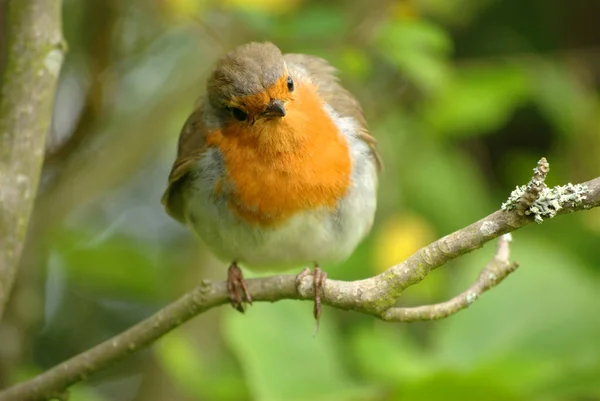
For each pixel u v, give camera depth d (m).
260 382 8.93
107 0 10.49
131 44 12.11
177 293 12.39
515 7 13.51
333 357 9.40
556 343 9.59
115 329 13.46
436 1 11.61
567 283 9.91
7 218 7.21
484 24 13.55
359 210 8.72
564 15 13.55
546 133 14.01
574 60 13.45
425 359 9.58
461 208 12.18
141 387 11.97
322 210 8.42
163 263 13.17
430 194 12.12
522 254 10.13
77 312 13.27
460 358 9.39
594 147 12.68
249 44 8.47
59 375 7.55
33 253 11.17
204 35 11.93
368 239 11.93
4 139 7.26
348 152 8.57
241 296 7.46
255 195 8.29
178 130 13.09
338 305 6.83
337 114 8.77
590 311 9.68
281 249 8.66
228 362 11.11
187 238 13.80
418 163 12.16
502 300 9.74
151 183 14.38
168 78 12.97
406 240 11.26
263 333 9.28
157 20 11.70
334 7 11.31
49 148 10.95
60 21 7.53
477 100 11.68
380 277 6.68
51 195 11.62
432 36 10.45
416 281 6.52
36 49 7.32
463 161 13.23
